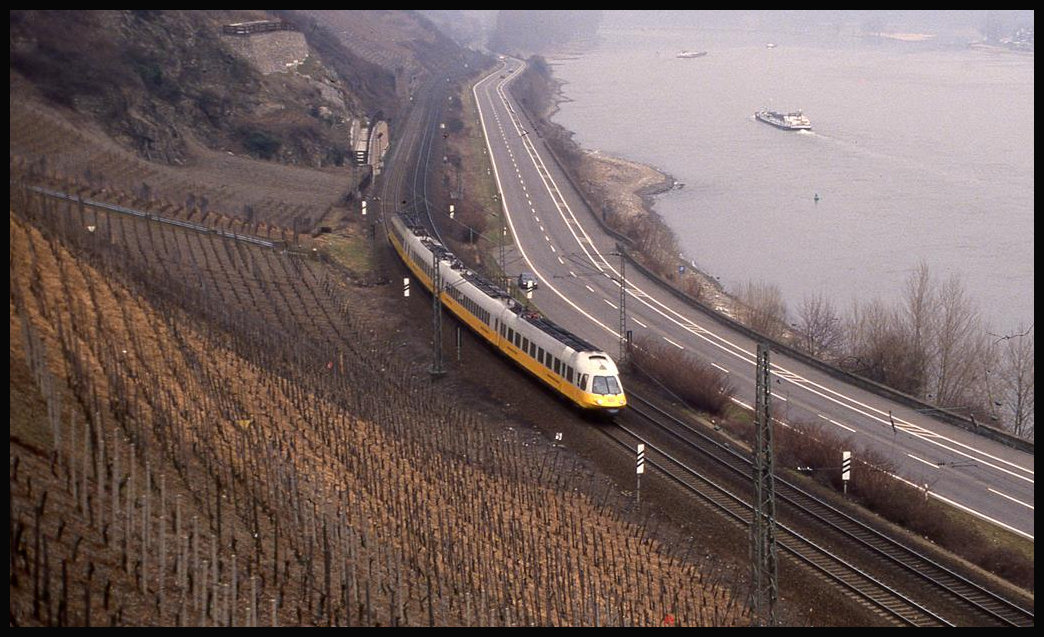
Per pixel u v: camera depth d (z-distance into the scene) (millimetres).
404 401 60094
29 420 37594
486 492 48938
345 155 146750
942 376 77688
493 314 72375
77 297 55594
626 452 56875
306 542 38031
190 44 147000
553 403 63875
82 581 30062
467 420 60312
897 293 110438
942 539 49750
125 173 106250
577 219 129625
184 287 68938
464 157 167375
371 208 123000
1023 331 96562
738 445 60156
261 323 69188
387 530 41750
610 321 87938
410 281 92375
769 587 37938
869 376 77125
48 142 103812
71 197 87438
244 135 138625
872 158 183125
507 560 42562
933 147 191500
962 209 145750
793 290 112438
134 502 35500
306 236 101812
